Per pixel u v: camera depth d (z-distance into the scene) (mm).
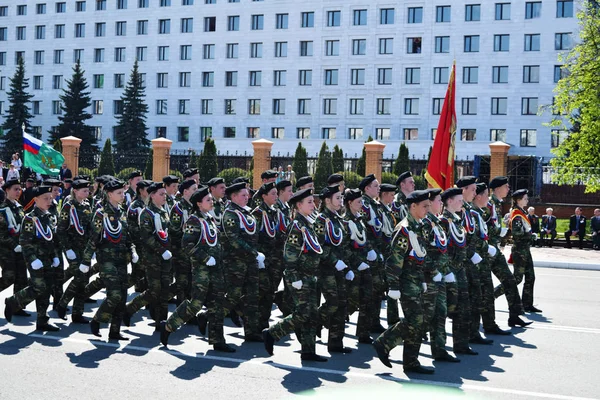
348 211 9773
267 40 66250
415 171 42156
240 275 9633
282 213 10844
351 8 63094
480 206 10703
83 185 11531
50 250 10219
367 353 9242
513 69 58875
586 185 32625
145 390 7320
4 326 10344
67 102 63344
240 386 7535
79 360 8516
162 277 10156
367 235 10836
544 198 36062
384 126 62500
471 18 59938
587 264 20016
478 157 33906
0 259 10820
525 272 12430
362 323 9852
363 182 10977
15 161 29078
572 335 10508
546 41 57938
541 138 58156
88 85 70312
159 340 9711
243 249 9578
